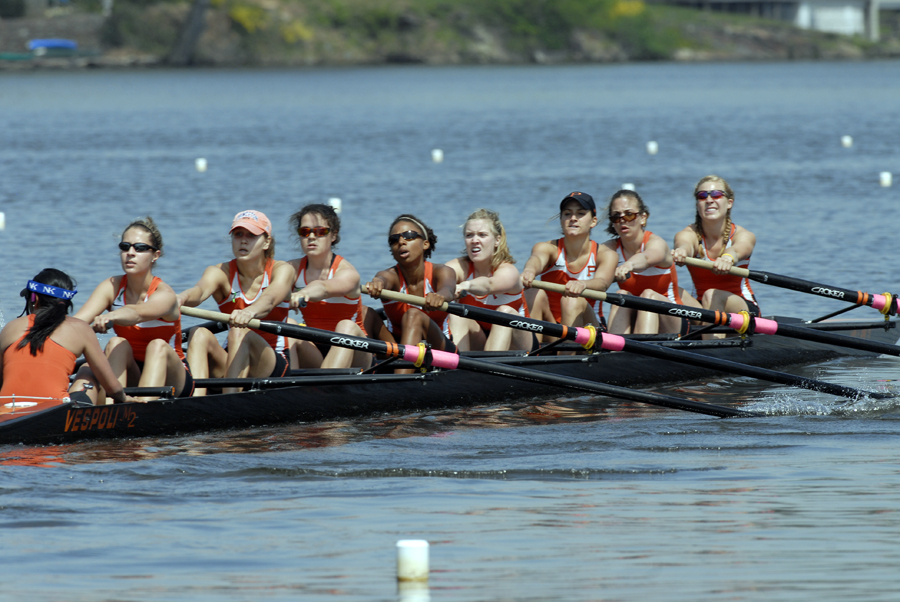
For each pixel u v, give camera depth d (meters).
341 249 72.88
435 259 68.81
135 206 96.62
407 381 40.16
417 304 40.03
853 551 23.73
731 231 50.09
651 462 32.00
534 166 133.38
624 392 39.00
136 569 22.92
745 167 128.88
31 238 76.88
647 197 103.19
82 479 29.95
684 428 36.97
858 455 32.53
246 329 38.38
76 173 125.44
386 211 92.69
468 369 38.59
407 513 26.98
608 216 46.81
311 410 38.34
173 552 24.00
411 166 134.00
